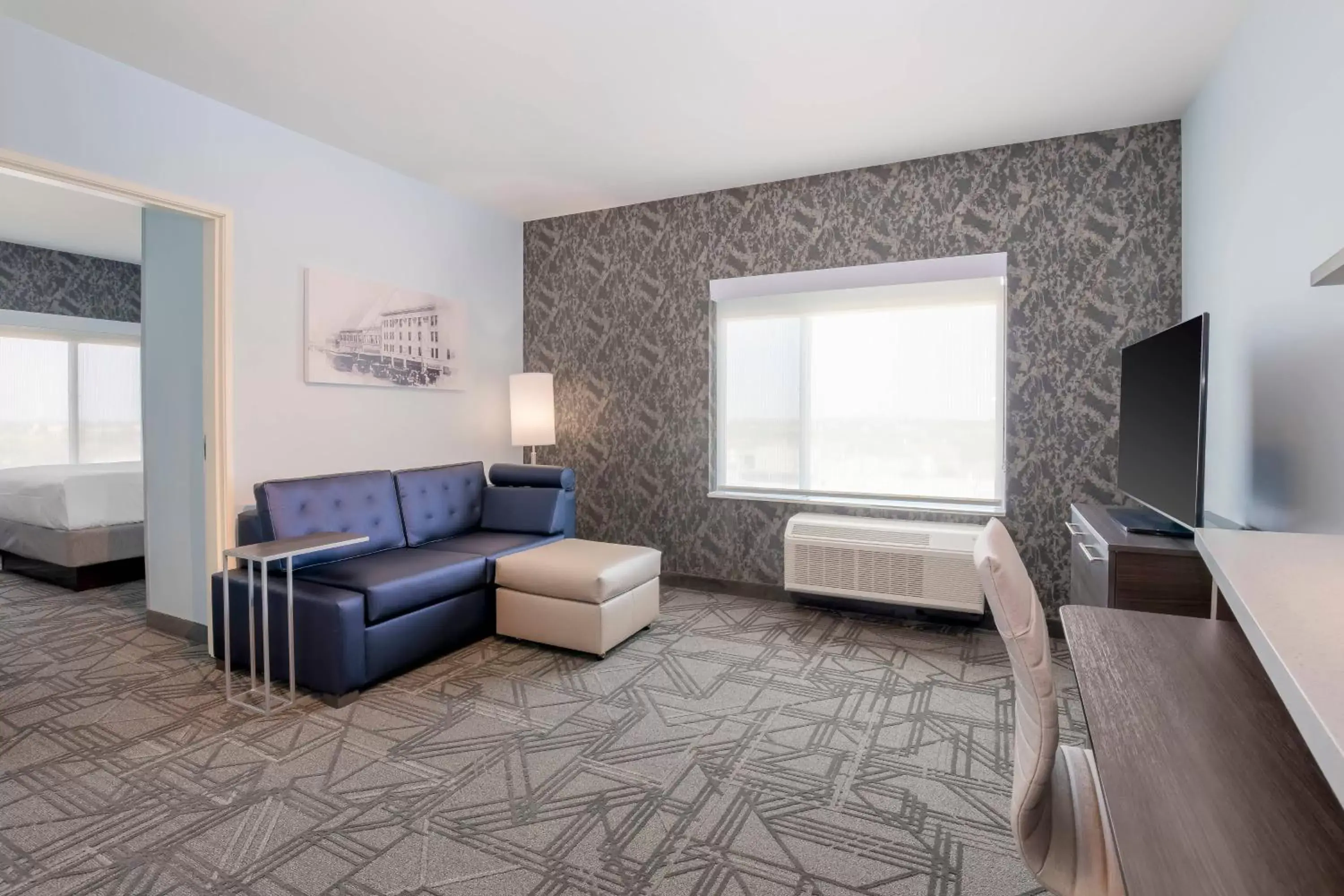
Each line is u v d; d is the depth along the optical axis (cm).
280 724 247
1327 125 181
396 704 265
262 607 284
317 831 184
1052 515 351
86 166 265
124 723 247
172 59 273
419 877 165
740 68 278
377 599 276
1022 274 353
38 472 483
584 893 161
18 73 247
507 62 275
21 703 265
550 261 494
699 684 287
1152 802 81
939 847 178
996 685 285
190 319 329
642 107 314
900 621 374
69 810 193
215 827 185
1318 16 186
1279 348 212
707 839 181
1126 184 332
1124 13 238
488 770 216
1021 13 239
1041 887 162
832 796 202
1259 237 228
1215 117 273
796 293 423
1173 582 222
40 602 401
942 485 398
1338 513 175
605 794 203
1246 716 102
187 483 335
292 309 345
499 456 486
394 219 400
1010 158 354
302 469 352
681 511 451
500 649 330
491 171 399
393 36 257
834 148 360
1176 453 234
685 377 447
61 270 604
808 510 416
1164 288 327
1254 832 75
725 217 430
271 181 333
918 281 386
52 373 618
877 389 412
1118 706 106
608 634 314
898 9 237
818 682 288
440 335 432
